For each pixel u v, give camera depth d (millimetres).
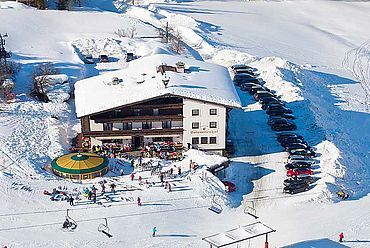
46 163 80562
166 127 86250
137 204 71938
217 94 86125
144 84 87688
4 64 105125
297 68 118062
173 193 74750
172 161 82688
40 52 117562
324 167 83375
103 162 78688
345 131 96562
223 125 85625
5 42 119875
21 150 82125
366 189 80500
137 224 68188
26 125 89312
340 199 77562
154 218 69688
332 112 103438
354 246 66688
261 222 71438
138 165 81188
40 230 66062
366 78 123938
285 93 105625
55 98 98375
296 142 88562
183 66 91000
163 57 97188
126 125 85500
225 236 62219
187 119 85250
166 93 83125
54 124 91312
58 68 109312
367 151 92000
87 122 84875
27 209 69750
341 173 81750
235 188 78375
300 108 100875
